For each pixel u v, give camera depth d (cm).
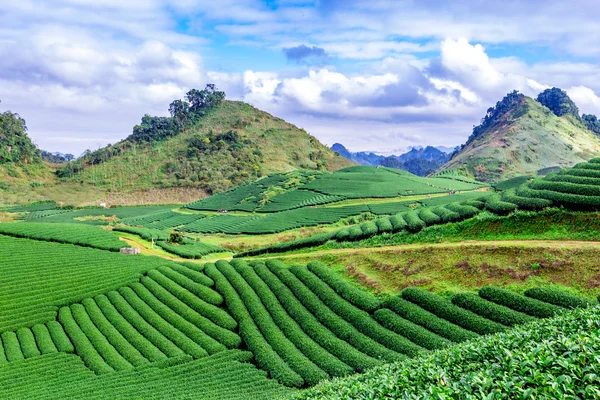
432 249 5078
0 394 4094
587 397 1376
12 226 8969
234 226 11706
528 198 5319
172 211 15938
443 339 3638
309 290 5078
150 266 6931
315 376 3722
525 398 1426
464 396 1555
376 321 4228
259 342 4466
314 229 10056
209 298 5500
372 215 10412
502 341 2025
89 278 6650
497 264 4409
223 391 3722
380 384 1917
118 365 4522
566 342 1723
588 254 4066
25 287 6300
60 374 4509
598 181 5225
